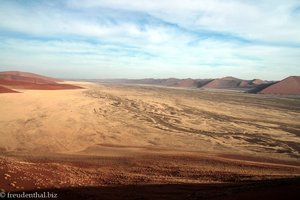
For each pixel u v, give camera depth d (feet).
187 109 218.18
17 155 82.74
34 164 58.65
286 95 438.40
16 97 238.68
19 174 46.03
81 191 45.14
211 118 182.60
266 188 43.14
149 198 44.50
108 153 91.15
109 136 123.85
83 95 296.30
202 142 120.78
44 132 123.85
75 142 111.24
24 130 125.59
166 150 99.86
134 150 97.50
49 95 274.57
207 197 42.39
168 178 60.34
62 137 117.50
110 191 47.85
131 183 54.34
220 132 142.72
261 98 350.84
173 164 73.82
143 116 178.19
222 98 327.26
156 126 150.20
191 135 133.28
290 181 48.85
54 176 50.93
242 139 129.90
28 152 92.48
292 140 131.34
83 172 60.80
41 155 84.02
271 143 124.47
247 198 37.52
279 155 104.83
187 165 73.10
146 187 52.03
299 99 354.33
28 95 259.39
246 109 232.94
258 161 89.20
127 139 120.37
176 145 113.50
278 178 59.47
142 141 118.32
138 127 145.18
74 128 134.82
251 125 164.55
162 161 76.69
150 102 252.42
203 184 55.26
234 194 41.19
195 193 47.24
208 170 68.39
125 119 165.27
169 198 44.70
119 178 58.39
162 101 265.34
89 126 140.97
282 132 148.56
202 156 84.58
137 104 234.58
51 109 186.19
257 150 111.65
